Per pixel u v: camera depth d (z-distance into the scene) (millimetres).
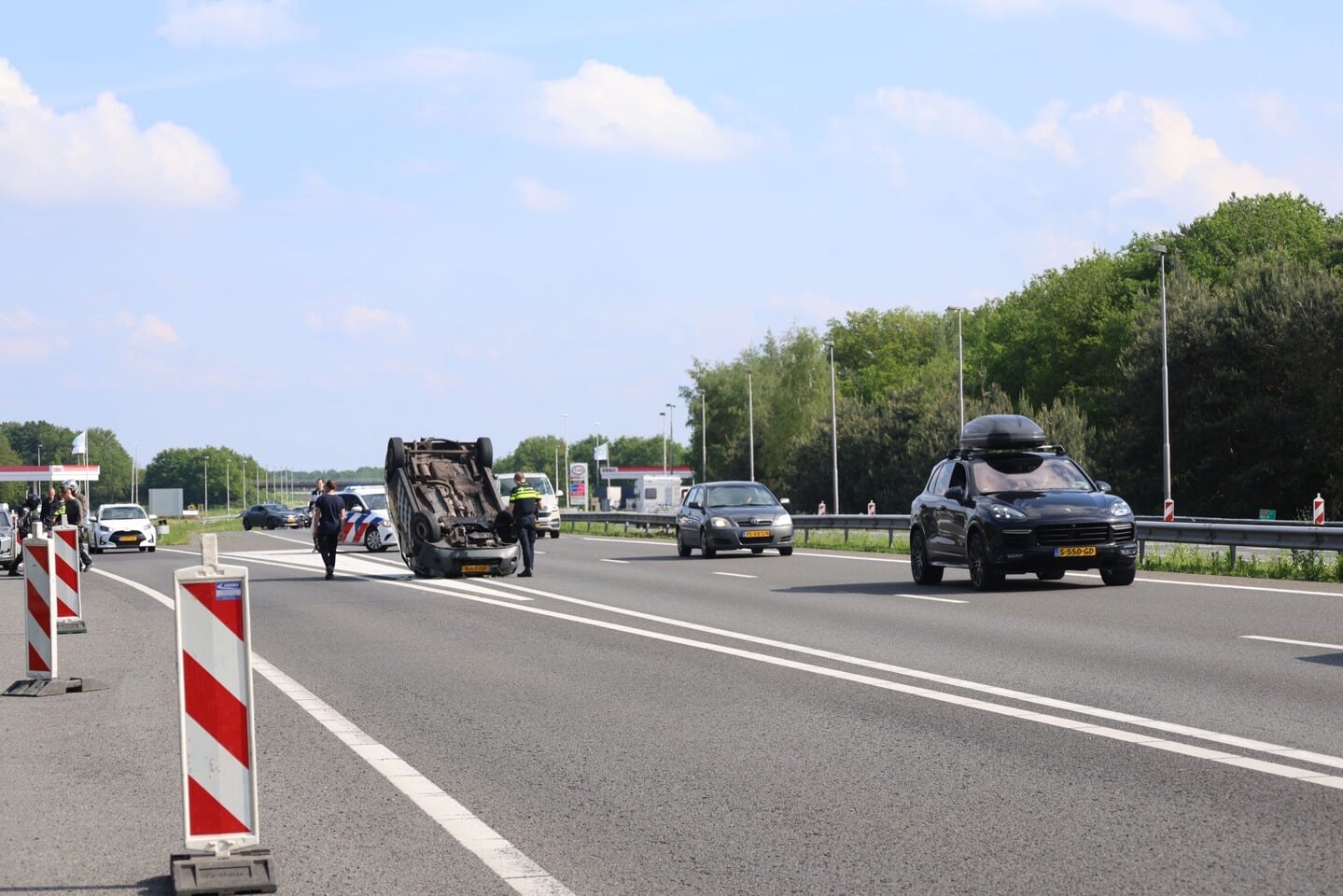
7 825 7027
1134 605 17547
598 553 37812
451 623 17750
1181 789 7152
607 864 6020
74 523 32562
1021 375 103125
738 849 6227
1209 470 62688
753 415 116188
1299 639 13547
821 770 7938
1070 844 6137
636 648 14344
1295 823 6371
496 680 12133
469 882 5773
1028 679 11281
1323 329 58406
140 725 10188
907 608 18078
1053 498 20422
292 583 26422
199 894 5637
